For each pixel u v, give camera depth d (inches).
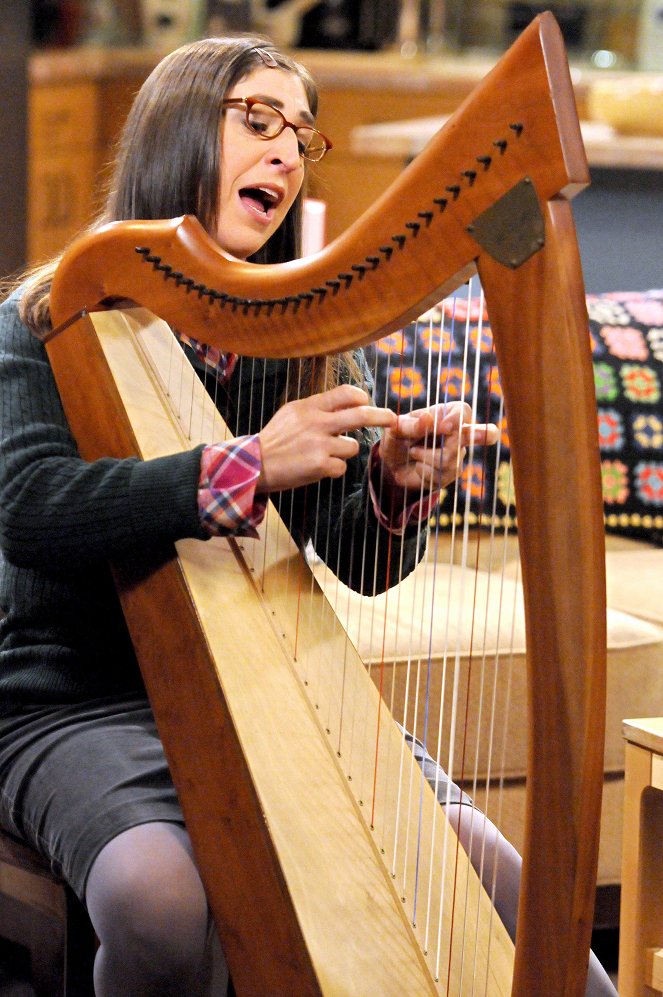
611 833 193.9
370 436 148.6
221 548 128.6
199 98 139.9
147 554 123.2
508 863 123.0
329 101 434.6
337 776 115.2
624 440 246.1
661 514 246.4
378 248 93.7
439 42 451.5
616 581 225.9
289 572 131.7
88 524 120.0
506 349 84.5
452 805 126.7
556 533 82.7
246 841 110.6
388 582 130.3
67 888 129.2
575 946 84.9
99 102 454.9
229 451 117.8
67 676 137.1
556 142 81.0
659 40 440.1
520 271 83.3
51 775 127.3
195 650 117.8
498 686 183.6
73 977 130.3
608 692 193.8
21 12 371.2
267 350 107.5
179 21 456.8
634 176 351.6
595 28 444.1
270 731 114.7
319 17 458.3
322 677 122.5
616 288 357.4
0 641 143.1
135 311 139.2
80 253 130.8
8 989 170.9
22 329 139.1
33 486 124.4
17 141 378.3
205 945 116.3
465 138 85.7
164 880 114.3
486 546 229.8
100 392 131.5
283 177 141.9
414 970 103.3
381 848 112.0
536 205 82.1
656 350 254.7
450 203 87.0
